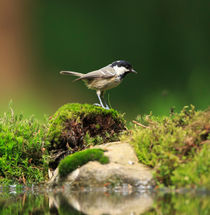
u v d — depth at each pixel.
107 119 9.59
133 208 6.30
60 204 6.89
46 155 9.19
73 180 8.12
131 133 9.19
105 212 6.15
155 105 18.08
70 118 9.23
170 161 7.51
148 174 7.61
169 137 7.99
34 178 9.09
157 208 6.16
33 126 9.98
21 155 9.27
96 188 7.82
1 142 9.14
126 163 7.98
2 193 8.11
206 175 7.14
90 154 8.19
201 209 6.01
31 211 6.43
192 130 8.21
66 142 9.23
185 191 7.16
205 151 7.43
